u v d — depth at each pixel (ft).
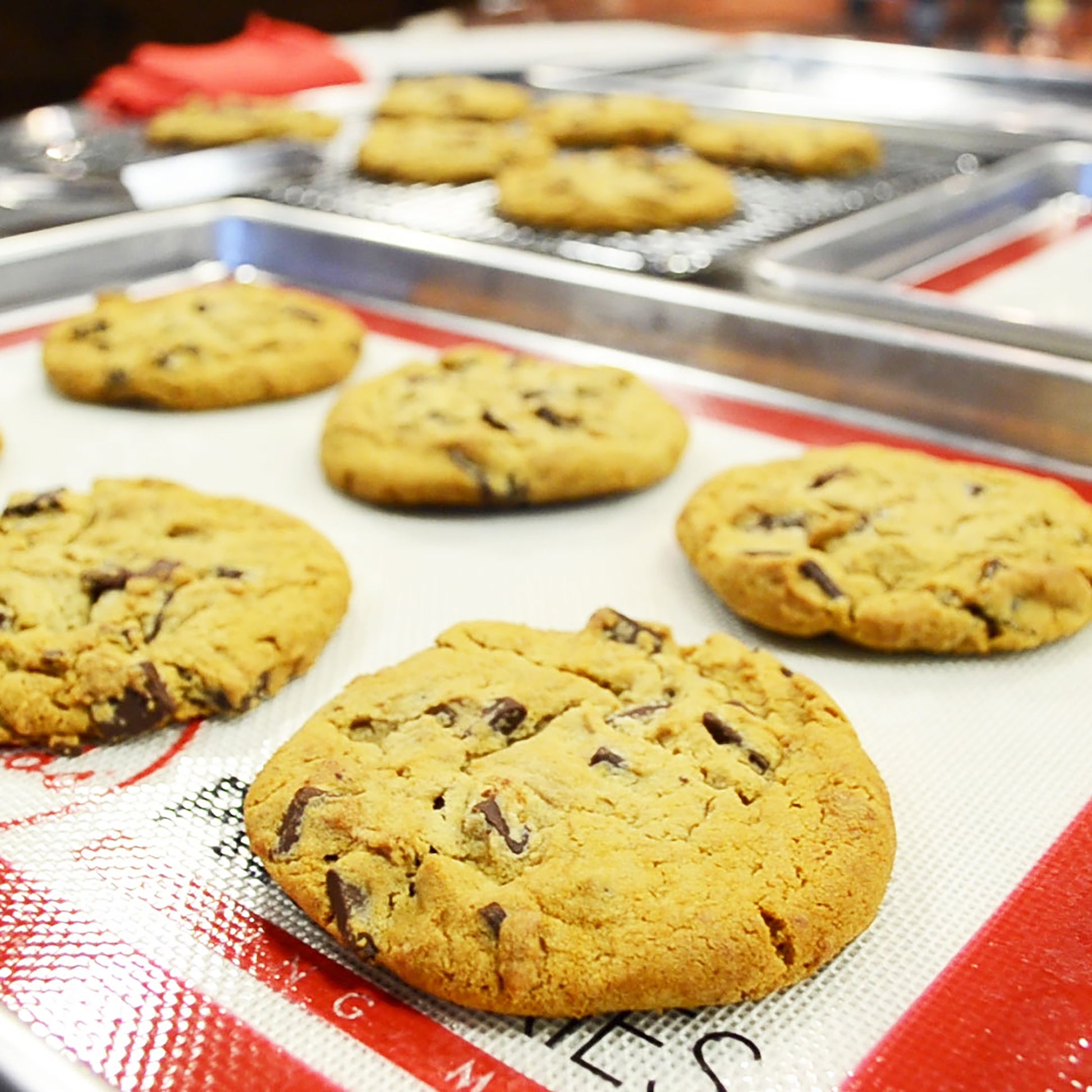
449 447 2.19
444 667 1.88
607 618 1.95
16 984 1.44
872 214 2.74
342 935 1.47
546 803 1.59
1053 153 3.05
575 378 2.33
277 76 3.39
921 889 1.60
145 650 1.94
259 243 2.77
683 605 2.07
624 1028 1.39
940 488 2.12
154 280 2.71
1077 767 1.84
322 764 1.67
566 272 2.54
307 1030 1.39
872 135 3.07
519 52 3.92
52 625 1.96
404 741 1.72
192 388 2.36
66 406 2.38
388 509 2.21
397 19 4.79
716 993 1.40
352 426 2.25
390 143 3.00
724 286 2.51
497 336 2.58
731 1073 1.34
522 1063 1.35
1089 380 2.24
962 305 2.38
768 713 1.78
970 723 1.93
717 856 1.52
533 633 1.95
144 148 3.08
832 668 1.99
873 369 2.37
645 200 2.73
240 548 2.06
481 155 2.97
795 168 2.98
